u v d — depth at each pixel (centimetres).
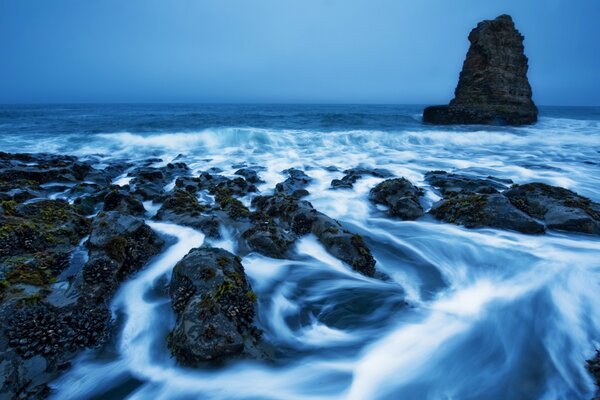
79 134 2283
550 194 968
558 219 863
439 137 2594
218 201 1082
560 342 518
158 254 695
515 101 4041
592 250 765
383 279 693
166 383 442
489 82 4003
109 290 557
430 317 581
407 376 472
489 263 748
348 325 568
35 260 599
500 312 588
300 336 537
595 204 933
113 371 456
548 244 797
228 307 482
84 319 489
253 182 1392
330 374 468
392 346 520
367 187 1305
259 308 565
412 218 978
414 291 664
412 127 3353
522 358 493
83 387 430
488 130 3216
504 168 1694
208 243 755
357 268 689
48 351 437
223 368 441
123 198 937
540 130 3375
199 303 474
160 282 624
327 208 1099
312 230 796
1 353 411
